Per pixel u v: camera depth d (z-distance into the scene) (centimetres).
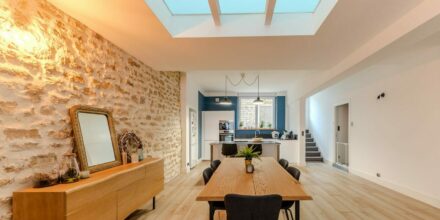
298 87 805
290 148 866
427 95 411
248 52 367
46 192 184
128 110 373
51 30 225
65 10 237
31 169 201
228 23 306
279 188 243
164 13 274
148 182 344
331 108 826
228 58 397
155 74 489
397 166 488
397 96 489
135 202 302
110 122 314
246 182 268
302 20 300
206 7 292
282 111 1052
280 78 754
